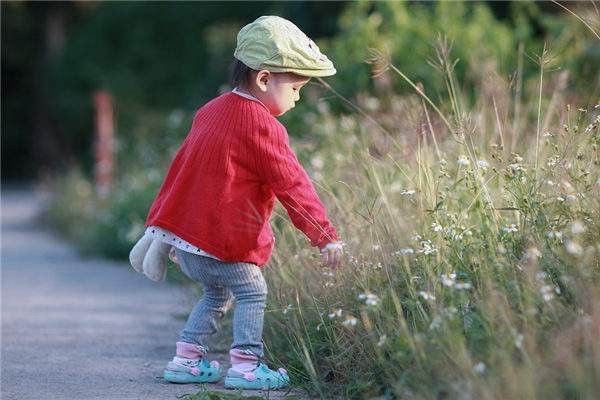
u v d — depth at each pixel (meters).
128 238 15.48
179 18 40.25
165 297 11.35
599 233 5.54
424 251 5.78
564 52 12.23
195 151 6.05
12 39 50.44
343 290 6.14
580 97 9.80
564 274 5.28
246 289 6.15
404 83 13.41
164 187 6.31
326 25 20.17
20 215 29.20
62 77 44.53
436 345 5.01
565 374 4.55
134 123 35.25
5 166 53.06
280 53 6.01
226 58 26.45
